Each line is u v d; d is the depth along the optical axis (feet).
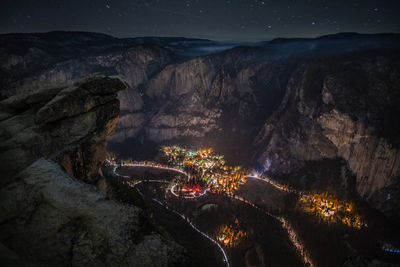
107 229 16.97
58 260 15.58
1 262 12.42
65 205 18.45
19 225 17.38
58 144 41.68
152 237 17.43
